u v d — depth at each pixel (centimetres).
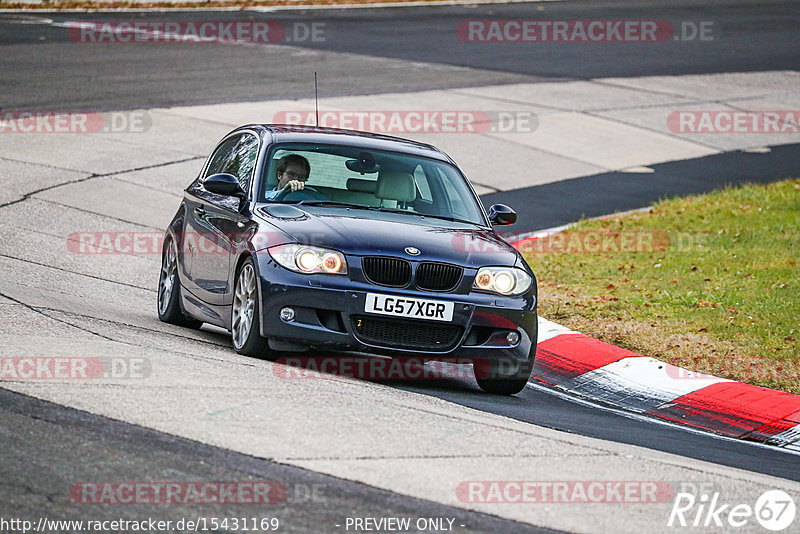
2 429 1984
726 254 5056
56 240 4641
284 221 2917
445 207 3206
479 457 2133
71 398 2203
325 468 1953
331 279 2762
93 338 2828
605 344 3625
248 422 2161
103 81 8238
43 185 5588
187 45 10100
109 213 5300
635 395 3203
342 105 8112
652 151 8000
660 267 4825
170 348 2855
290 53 10094
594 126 8431
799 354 3550
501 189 6619
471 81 9519
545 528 1797
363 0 13625
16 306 3117
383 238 2853
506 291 2888
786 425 2967
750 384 3281
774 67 11312
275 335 2783
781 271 4688
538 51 11262
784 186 6994
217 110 7600
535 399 3048
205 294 3228
